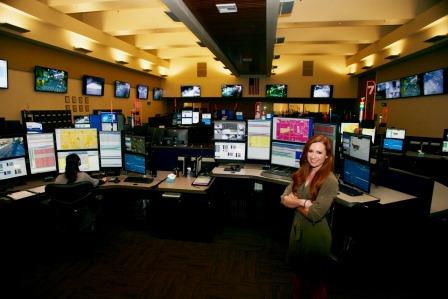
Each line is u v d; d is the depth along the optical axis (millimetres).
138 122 10969
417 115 7297
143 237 3514
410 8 6539
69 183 2639
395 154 6176
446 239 2854
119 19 8055
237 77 13695
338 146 3385
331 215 2721
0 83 5582
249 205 3922
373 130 6426
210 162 3852
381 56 9078
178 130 4625
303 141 3354
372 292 2521
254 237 3570
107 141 3658
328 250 1772
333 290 2541
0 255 3043
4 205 2760
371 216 2854
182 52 12867
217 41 7578
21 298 2381
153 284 2588
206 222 3387
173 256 3080
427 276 2746
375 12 6660
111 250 3188
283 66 13281
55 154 3402
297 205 1757
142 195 3791
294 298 1967
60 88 7266
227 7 4836
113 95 10000
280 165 3645
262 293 2488
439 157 5777
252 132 3787
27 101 6367
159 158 4043
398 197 2705
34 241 3232
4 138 3010
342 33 8992
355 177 2928
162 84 14320
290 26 7289
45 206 3055
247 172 3627
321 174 1753
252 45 8016
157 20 7840
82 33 7281
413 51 7070
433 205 2744
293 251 1857
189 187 3189
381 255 2844
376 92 9773
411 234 2855
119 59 9672
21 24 5641
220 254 3139
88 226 2777
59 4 5984
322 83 13055
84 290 2488
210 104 14375
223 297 2428
